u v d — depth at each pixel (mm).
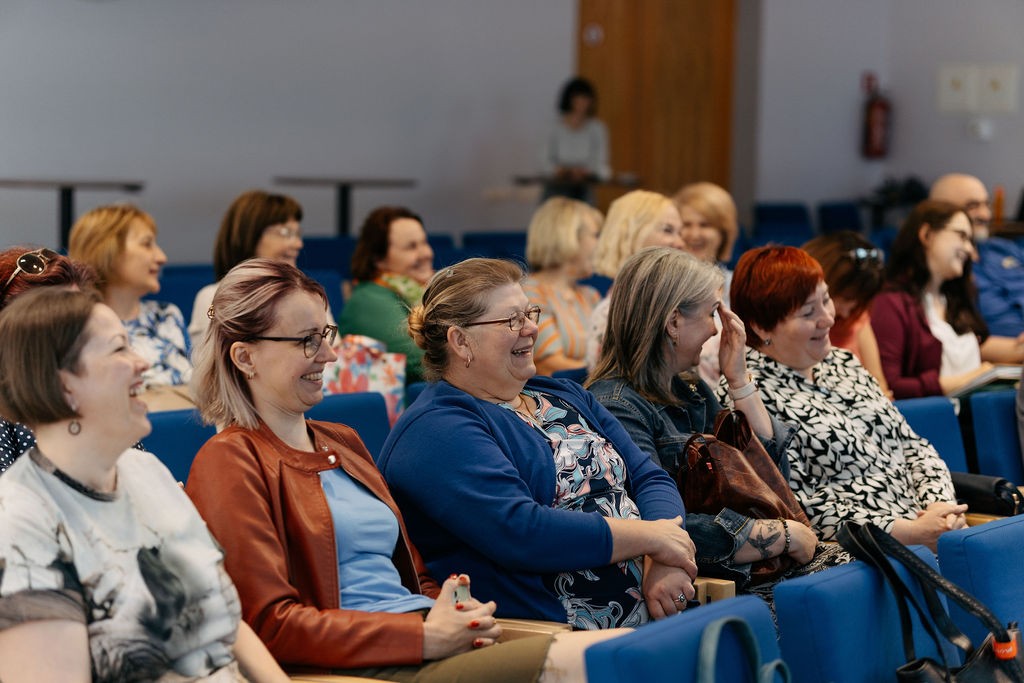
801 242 9031
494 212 11766
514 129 11789
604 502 2965
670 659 1979
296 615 2391
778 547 3045
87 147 9242
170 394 4266
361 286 5184
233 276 2561
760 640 2152
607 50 12289
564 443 2971
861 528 2408
